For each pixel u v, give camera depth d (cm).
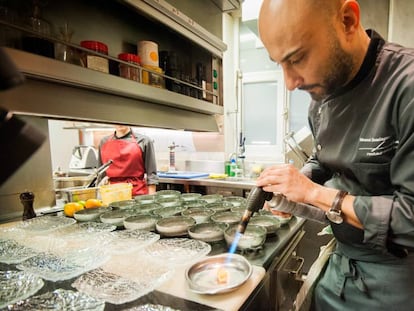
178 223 118
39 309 63
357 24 67
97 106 94
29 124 34
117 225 122
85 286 72
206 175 286
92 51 88
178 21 111
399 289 76
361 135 76
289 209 94
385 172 73
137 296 67
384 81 71
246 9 198
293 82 72
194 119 151
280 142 294
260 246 96
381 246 66
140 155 234
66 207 141
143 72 114
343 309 87
